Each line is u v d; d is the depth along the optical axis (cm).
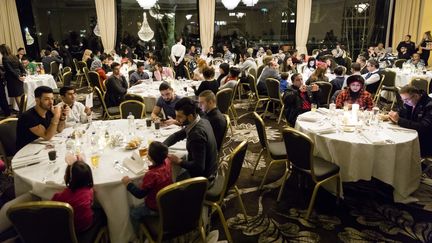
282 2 1116
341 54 912
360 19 1109
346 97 428
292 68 779
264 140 347
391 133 326
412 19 1057
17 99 700
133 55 1082
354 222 298
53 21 1138
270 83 596
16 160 265
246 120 628
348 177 310
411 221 297
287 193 350
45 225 183
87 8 1113
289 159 317
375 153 301
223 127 330
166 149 231
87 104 411
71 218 185
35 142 311
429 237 275
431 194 342
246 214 313
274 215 312
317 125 349
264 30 1136
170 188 197
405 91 355
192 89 584
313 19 1113
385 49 1041
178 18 1129
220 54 1059
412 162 321
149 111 534
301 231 287
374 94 638
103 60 934
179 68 913
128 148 287
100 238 237
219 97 506
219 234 285
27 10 1116
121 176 238
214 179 278
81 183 212
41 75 796
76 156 254
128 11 1117
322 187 356
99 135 316
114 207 234
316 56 920
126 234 242
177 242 270
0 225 227
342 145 307
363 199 335
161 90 407
